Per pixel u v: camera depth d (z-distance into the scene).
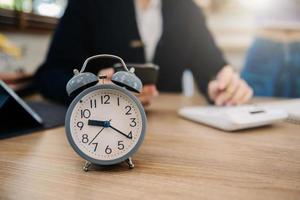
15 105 0.59
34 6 1.66
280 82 1.68
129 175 0.38
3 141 0.53
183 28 1.46
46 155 0.46
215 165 0.42
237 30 2.12
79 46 1.24
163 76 1.44
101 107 0.40
